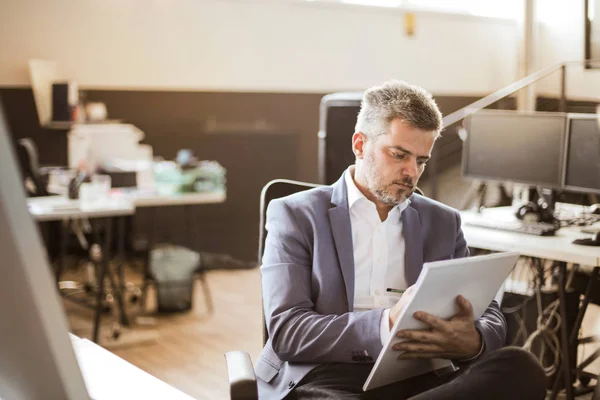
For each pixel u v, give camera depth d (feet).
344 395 5.34
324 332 5.46
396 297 6.07
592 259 9.00
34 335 1.96
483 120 11.87
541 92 21.61
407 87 5.88
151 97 19.49
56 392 2.04
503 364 4.99
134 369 4.99
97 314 13.11
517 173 11.37
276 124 21.12
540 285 10.87
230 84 20.39
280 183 6.87
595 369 11.49
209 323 14.43
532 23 21.47
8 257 1.85
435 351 5.17
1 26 17.80
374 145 5.86
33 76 17.80
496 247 9.90
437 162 22.39
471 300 5.36
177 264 15.20
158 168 15.76
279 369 5.86
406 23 23.21
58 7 18.30
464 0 24.38
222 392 10.80
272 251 6.07
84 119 18.28
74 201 13.46
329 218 6.08
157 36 19.39
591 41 13.16
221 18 20.10
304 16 21.34
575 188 10.59
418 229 6.23
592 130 10.34
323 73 21.81
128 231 18.98
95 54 18.80
